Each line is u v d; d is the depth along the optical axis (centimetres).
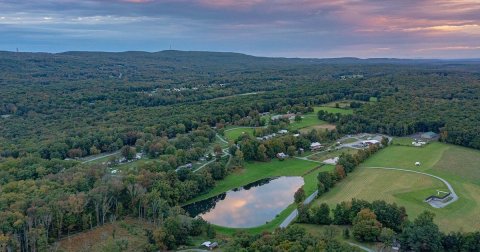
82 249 18112
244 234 18250
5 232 17300
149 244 18150
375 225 17888
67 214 19425
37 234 17488
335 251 15650
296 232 17450
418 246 16688
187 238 18912
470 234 16888
